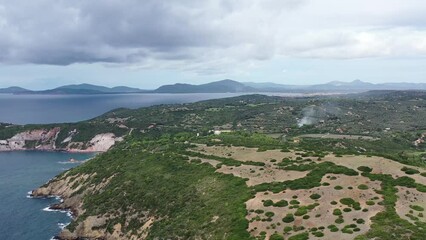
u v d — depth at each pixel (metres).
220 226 90.81
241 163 131.38
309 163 120.00
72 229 124.12
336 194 91.44
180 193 120.00
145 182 136.00
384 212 79.06
